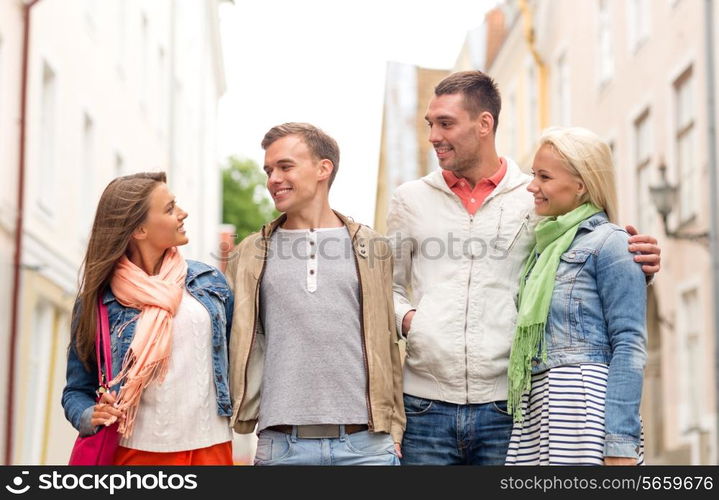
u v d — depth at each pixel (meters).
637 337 8.26
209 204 44.03
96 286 8.39
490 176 9.27
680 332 32.00
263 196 69.81
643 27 35.25
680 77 32.69
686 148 32.19
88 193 32.75
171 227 8.54
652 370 32.59
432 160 16.94
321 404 8.46
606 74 38.34
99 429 8.22
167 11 42.50
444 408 8.97
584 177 8.59
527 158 44.31
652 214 34.50
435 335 8.95
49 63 28.67
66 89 30.20
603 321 8.42
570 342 8.38
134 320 8.34
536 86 43.19
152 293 8.34
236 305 8.77
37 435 26.72
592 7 39.06
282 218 9.02
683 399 31.47
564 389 8.30
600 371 8.32
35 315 27.80
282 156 8.75
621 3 36.56
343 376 8.51
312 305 8.57
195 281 8.63
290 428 8.49
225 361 8.56
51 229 28.83
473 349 8.88
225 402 8.48
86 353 8.47
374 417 8.52
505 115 46.38
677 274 32.22
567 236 8.59
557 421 8.26
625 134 36.66
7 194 26.19
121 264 8.49
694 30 31.58
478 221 9.16
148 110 40.03
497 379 8.88
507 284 9.03
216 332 8.52
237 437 31.25
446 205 9.26
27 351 26.44
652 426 32.38
